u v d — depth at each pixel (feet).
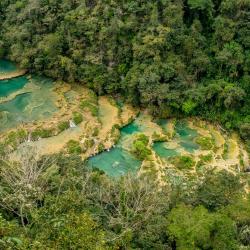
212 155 211.82
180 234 109.40
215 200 126.82
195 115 237.66
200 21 255.09
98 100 252.01
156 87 233.76
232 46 239.30
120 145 218.59
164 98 232.12
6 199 106.01
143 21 248.73
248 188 159.63
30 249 74.79
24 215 103.91
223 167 203.82
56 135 219.41
